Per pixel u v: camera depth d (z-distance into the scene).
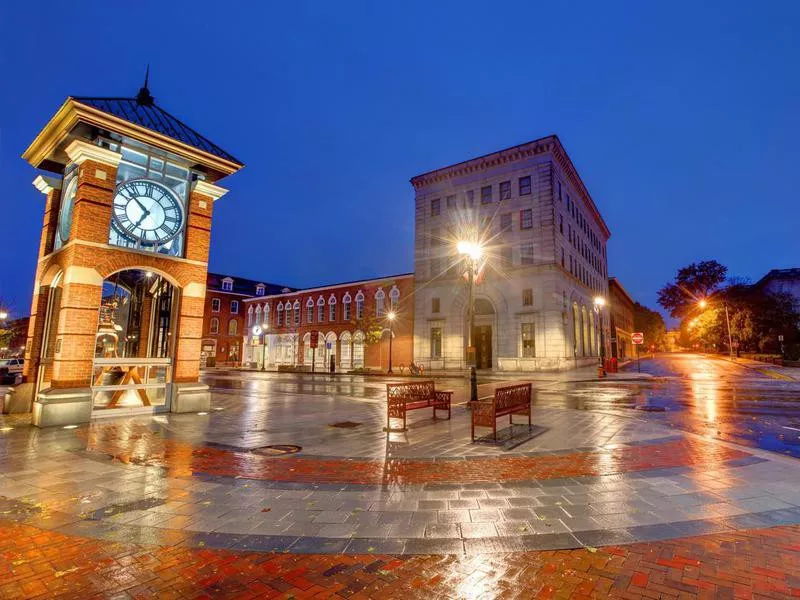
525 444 8.05
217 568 3.57
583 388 20.98
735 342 52.84
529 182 36.62
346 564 3.63
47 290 12.85
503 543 3.98
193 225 13.15
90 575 3.46
